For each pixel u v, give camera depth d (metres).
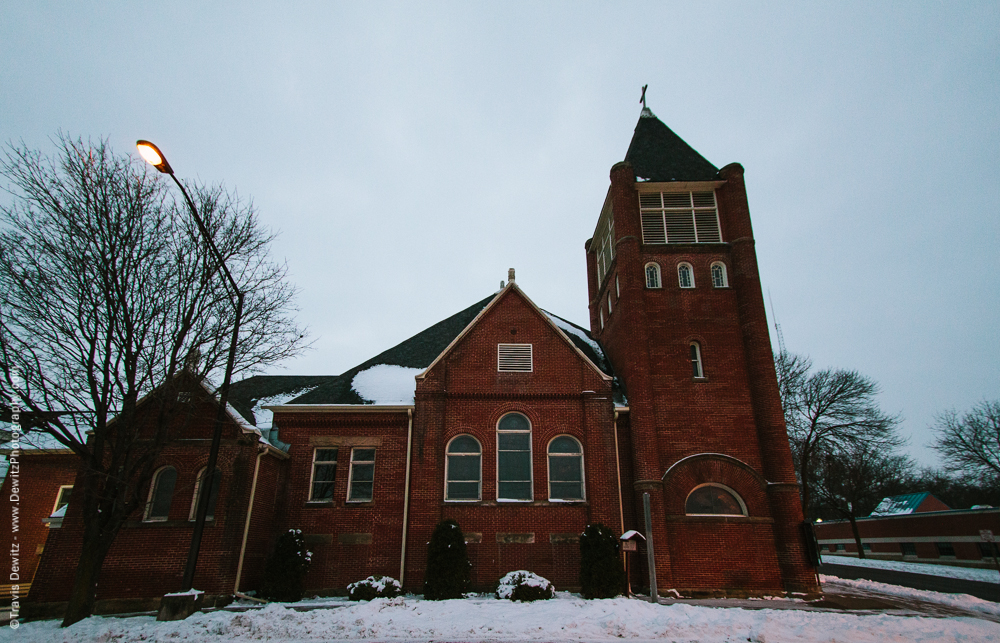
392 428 20.78
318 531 19.34
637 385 21.25
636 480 20.11
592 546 17.69
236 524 17.30
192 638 11.59
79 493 17.48
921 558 46.59
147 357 13.85
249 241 16.27
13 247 12.82
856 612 15.94
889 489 71.00
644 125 29.06
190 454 18.12
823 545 65.62
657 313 23.06
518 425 20.75
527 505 19.38
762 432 20.94
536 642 11.64
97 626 12.33
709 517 19.80
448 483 19.92
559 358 21.44
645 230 24.88
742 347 22.59
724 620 13.34
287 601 17.17
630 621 12.89
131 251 13.73
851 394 34.53
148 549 17.08
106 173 14.03
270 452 19.31
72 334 13.22
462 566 17.41
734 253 24.00
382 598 16.17
